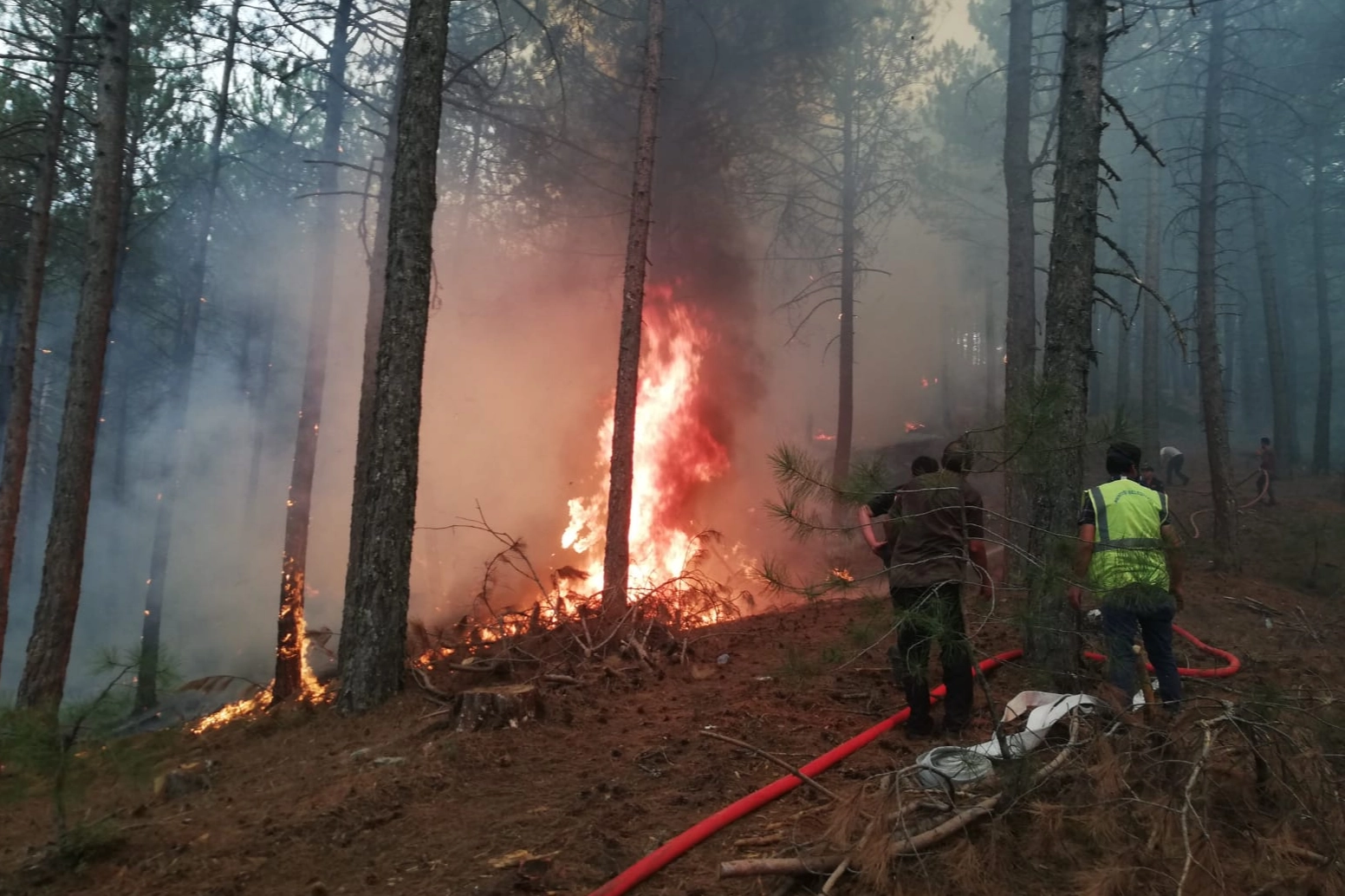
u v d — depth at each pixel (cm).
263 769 523
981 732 447
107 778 535
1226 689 434
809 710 514
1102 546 455
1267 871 298
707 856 333
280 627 973
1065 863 312
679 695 574
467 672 658
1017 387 444
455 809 402
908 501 463
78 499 888
